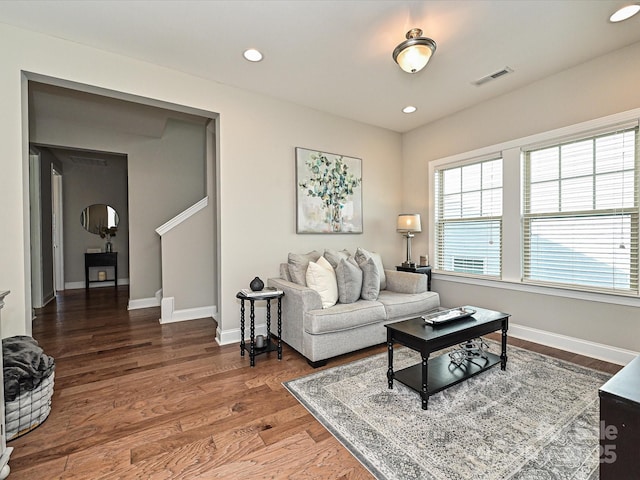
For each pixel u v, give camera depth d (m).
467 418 1.86
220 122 3.16
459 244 3.97
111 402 2.07
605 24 2.26
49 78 2.43
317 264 3.02
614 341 2.65
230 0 2.02
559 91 2.95
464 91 3.33
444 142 4.06
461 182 3.94
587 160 2.85
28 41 2.32
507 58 2.70
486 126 3.57
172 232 4.16
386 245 4.51
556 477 1.40
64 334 3.53
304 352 2.70
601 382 2.29
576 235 2.93
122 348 3.08
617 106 2.60
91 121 4.26
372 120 4.16
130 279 4.79
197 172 5.27
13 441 1.67
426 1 2.02
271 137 3.47
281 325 3.10
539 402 2.03
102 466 1.50
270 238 3.48
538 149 3.19
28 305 2.36
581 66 2.80
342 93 3.37
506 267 3.42
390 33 2.36
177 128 5.13
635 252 2.57
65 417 1.90
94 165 6.87
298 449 1.62
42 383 1.83
